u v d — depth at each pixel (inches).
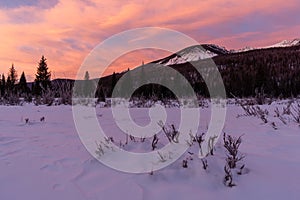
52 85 604.1
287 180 111.4
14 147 168.7
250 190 105.2
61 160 143.1
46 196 102.5
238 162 133.1
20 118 309.3
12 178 118.0
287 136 203.2
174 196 102.9
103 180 117.3
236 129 234.1
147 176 120.3
